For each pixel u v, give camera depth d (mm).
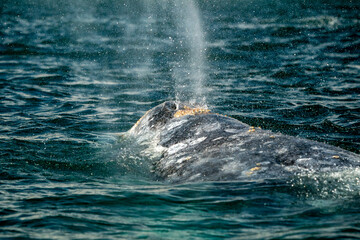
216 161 21594
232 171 20625
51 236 16000
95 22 105250
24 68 57156
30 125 34625
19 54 66250
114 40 79188
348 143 29109
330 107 38625
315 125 33500
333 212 16891
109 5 142125
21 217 17812
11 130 33156
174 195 19391
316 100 41219
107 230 16500
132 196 19750
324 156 20297
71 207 18844
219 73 54000
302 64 57719
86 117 37344
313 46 70188
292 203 17781
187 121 25766
